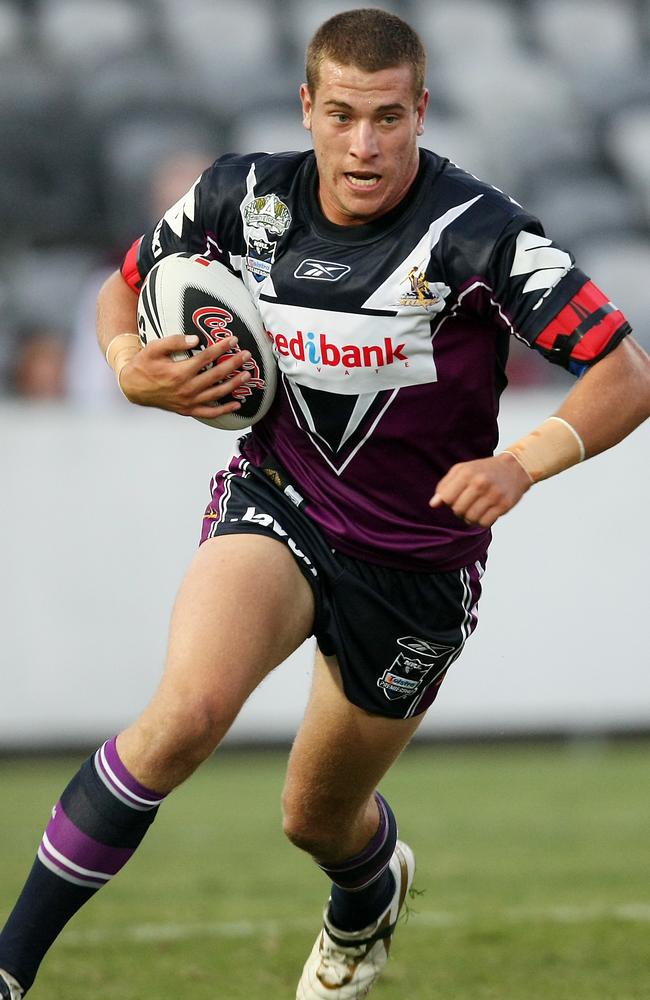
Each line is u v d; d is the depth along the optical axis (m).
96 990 14.75
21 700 31.22
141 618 31.78
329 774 12.98
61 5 54.84
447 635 13.14
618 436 11.41
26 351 37.66
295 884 20.80
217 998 14.46
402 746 13.35
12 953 11.09
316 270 12.18
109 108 48.97
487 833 24.56
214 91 51.34
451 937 17.14
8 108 48.06
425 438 12.43
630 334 11.63
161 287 12.89
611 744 34.28
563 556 33.31
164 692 11.05
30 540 31.27
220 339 12.66
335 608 12.69
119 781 10.95
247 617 11.59
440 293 11.86
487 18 59.03
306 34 56.59
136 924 18.02
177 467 32.03
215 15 55.75
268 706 33.00
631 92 56.53
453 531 12.92
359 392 12.27
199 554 12.41
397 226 11.95
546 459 11.20
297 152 12.95
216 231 13.00
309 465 12.82
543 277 11.50
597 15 60.22
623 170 52.88
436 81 55.56
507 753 33.75
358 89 11.42
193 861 22.64
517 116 54.50
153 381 12.35
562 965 15.80
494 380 12.54
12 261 43.50
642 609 33.56
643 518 33.59
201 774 31.59
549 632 33.25
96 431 31.62
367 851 13.48
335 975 13.88
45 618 31.34
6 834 24.45
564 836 24.28
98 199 46.81
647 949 16.52
